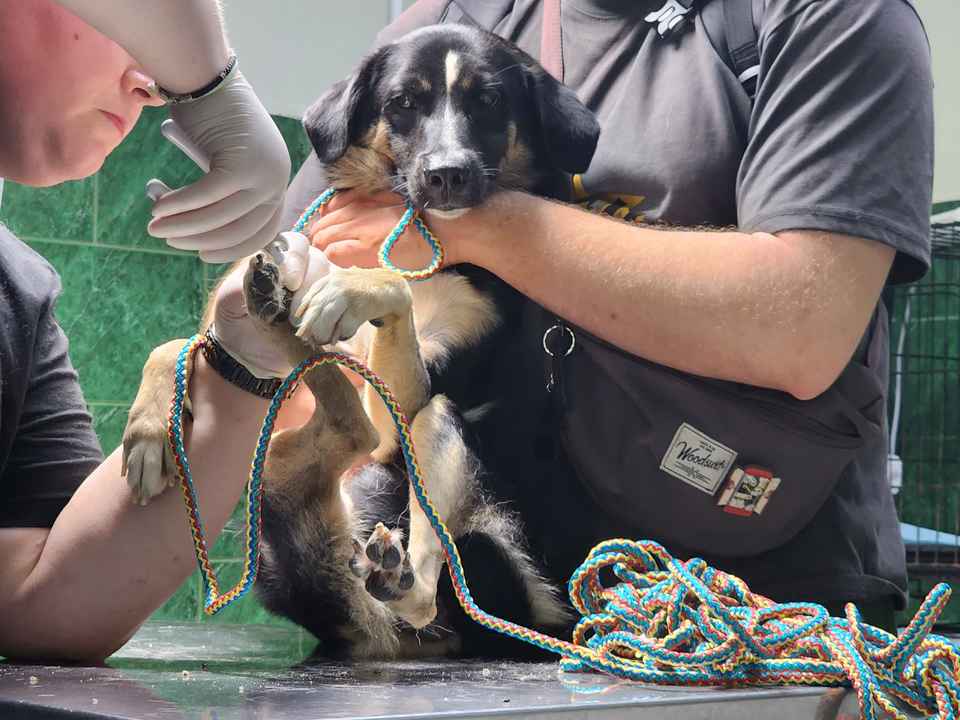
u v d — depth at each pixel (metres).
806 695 1.89
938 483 6.08
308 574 2.87
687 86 3.25
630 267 2.92
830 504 3.23
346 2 6.64
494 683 2.03
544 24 3.68
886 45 2.96
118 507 2.31
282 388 2.00
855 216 2.81
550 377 3.24
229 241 1.78
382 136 3.40
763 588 3.18
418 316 3.35
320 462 2.70
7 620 2.32
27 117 2.17
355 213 3.35
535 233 3.06
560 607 3.09
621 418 3.15
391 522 3.07
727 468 3.08
